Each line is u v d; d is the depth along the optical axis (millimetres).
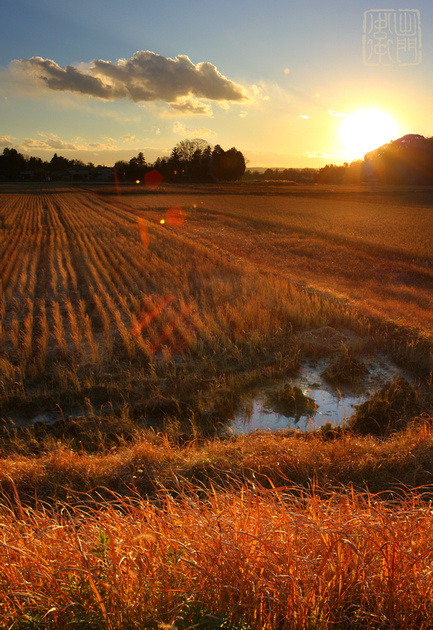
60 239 30125
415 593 1969
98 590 1966
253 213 47750
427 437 5375
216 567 1992
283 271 18938
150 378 8641
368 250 25359
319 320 11711
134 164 143750
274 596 1856
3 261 21656
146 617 1791
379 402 7352
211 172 140750
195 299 14148
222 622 1744
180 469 4961
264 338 10531
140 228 35938
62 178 159750
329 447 5289
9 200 72062
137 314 12969
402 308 12547
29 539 2402
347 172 147625
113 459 5301
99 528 2656
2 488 4617
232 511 2559
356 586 2010
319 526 2215
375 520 2432
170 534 2430
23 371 8852
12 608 1938
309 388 8320
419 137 133625
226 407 7602
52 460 5207
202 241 28578
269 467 4801
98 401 7844
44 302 14484
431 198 70125
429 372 8547
